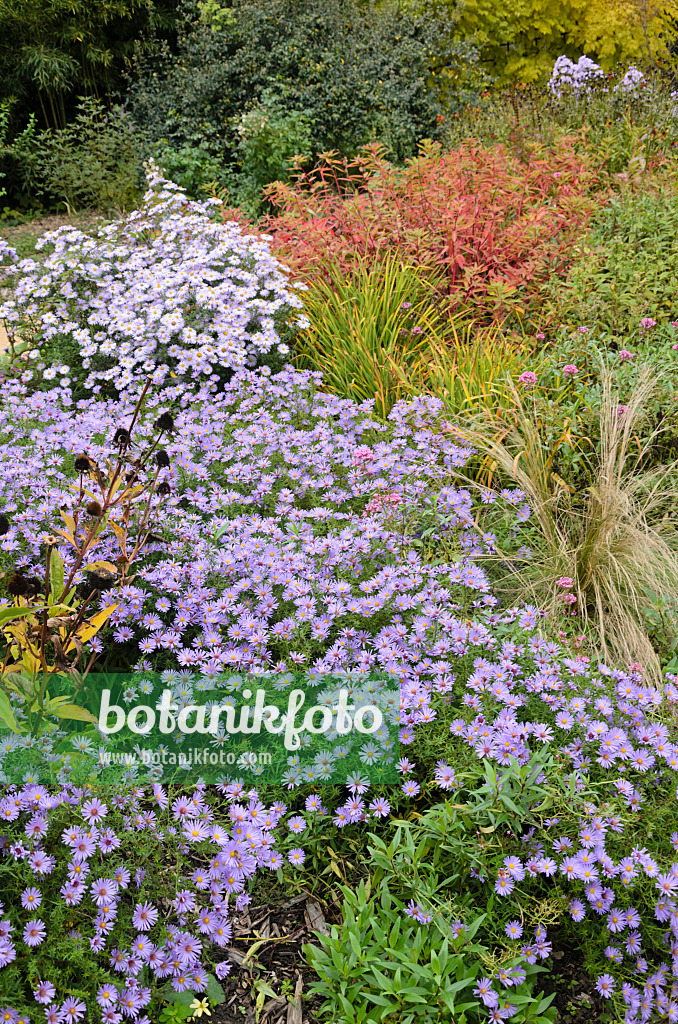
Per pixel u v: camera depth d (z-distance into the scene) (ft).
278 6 30.07
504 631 8.76
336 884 7.48
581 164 20.04
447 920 6.53
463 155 20.74
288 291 16.40
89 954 6.12
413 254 17.57
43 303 15.92
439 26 34.60
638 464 12.64
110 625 8.98
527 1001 6.22
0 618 6.81
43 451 11.48
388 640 8.43
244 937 7.12
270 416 12.53
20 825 6.51
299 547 9.83
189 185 26.45
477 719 7.61
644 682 9.23
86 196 29.71
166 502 10.26
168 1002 6.44
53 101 34.68
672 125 23.63
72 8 32.42
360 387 14.75
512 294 16.65
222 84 29.22
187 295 15.29
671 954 6.68
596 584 10.54
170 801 7.51
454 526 10.85
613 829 6.84
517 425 12.60
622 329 14.93
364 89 28.43
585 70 27.37
